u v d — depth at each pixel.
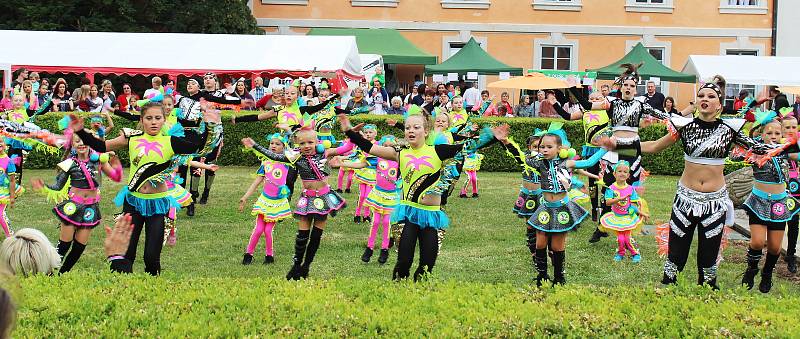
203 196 12.02
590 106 10.37
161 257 8.80
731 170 15.09
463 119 12.20
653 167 16.73
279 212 8.60
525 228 10.55
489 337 4.89
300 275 7.69
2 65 17.12
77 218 7.46
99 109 17.44
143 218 6.95
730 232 10.19
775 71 21.42
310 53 18.00
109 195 12.61
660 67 22.72
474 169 13.08
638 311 5.38
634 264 8.71
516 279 8.02
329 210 7.70
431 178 6.77
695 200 6.77
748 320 5.26
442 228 7.04
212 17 23.92
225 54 17.94
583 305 5.53
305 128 7.73
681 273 6.16
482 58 22.45
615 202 8.75
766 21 26.98
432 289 5.95
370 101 18.67
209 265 8.50
